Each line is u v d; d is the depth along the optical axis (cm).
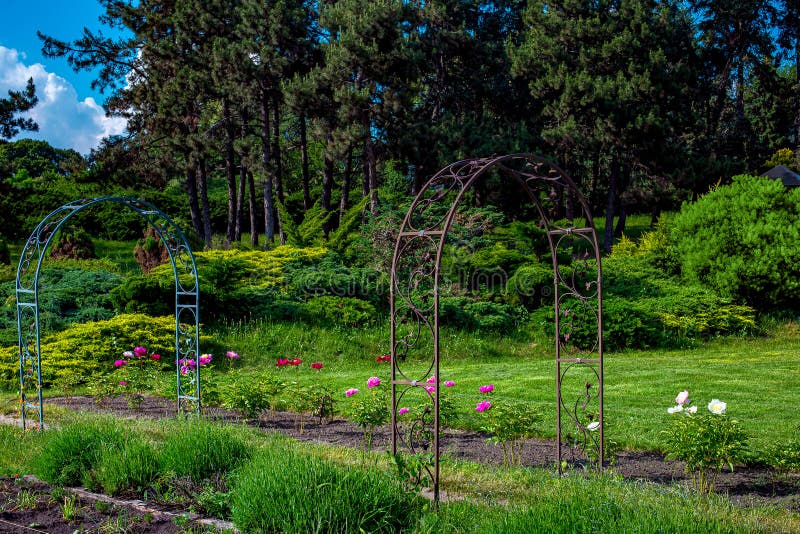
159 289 1406
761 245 1520
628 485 492
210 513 438
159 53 2689
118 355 1198
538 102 2969
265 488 402
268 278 1605
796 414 769
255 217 2700
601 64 2564
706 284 1612
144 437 591
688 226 1658
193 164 2655
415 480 484
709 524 360
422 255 1636
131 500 467
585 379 1023
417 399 915
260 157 2502
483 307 1527
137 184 3216
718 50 3200
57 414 820
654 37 2512
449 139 2425
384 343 1404
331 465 445
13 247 2547
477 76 2897
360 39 2250
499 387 981
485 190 2400
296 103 2359
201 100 2700
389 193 3011
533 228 1748
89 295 1495
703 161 2502
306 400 794
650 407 830
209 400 872
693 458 503
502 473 549
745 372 1032
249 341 1365
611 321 1392
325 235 2197
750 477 560
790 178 2591
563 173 586
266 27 2483
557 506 380
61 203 2808
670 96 2473
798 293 1509
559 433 596
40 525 416
